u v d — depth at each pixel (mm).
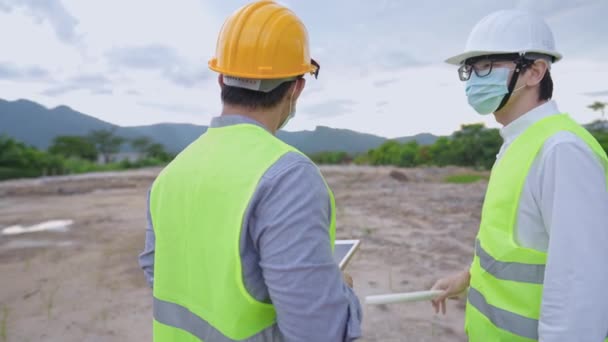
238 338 1183
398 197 11242
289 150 1190
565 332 1288
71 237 7426
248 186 1139
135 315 4160
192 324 1308
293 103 1416
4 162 29234
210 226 1204
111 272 5469
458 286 2082
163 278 1389
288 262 1075
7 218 9312
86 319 4078
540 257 1508
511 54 1642
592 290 1279
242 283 1147
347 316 1170
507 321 1591
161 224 1376
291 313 1080
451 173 17844
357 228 7598
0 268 5691
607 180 1464
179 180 1323
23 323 4008
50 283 5082
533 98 1677
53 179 18312
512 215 1562
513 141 1654
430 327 3697
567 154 1392
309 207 1108
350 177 16781
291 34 1311
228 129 1297
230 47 1307
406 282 4816
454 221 8070
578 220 1323
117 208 10570
